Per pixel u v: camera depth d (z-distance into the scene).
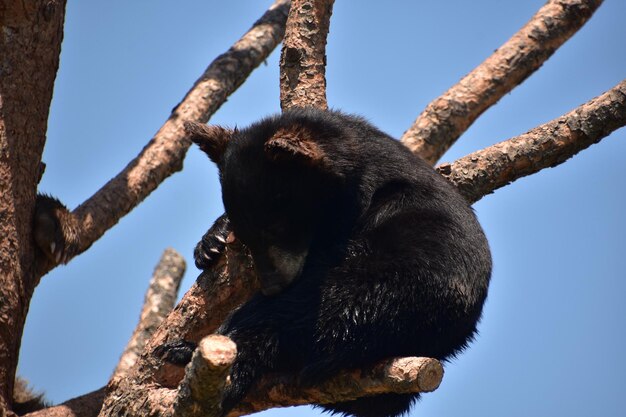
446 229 10.48
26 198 12.09
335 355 9.83
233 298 10.89
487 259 10.66
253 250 10.87
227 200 11.16
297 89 12.48
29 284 12.32
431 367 8.78
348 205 11.25
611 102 11.94
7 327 11.84
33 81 11.91
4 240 11.82
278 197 11.02
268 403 10.27
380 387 9.23
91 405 12.63
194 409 8.23
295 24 12.66
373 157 11.39
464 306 10.09
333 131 11.39
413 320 9.96
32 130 11.99
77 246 13.16
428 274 10.04
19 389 14.34
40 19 11.83
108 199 14.38
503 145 12.18
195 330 10.86
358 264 10.36
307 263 11.20
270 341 10.07
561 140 12.04
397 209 10.94
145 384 10.62
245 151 11.22
